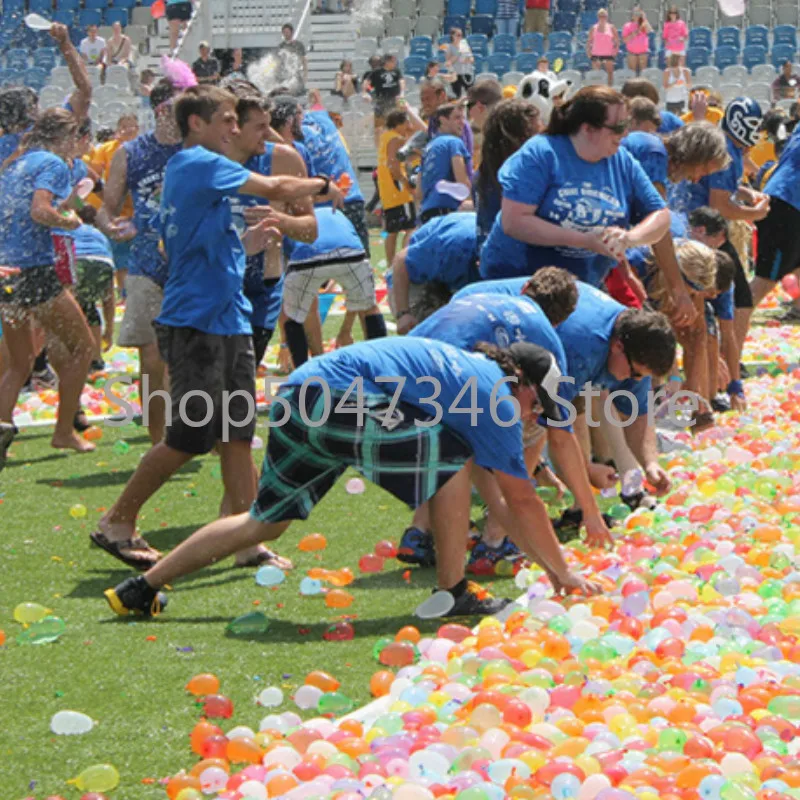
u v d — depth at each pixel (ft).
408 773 16.28
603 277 28.73
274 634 22.30
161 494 32.55
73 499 31.89
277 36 116.37
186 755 17.40
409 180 66.95
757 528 26.11
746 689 18.38
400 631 21.56
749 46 122.11
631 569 24.03
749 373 47.50
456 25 125.59
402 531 28.99
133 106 106.93
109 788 16.40
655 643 20.48
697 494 29.35
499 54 121.70
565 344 24.08
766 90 115.44
